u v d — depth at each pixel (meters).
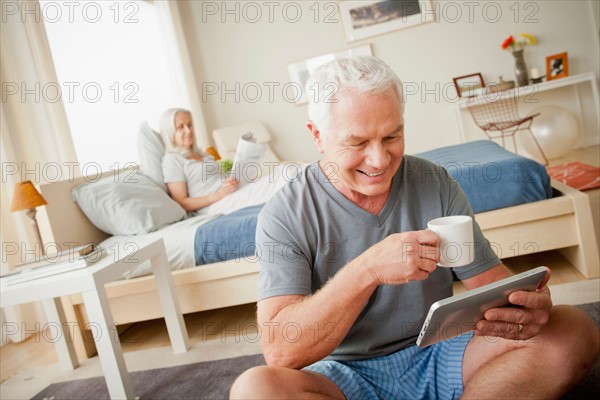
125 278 2.19
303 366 0.95
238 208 2.62
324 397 0.85
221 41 4.98
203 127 4.75
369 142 0.94
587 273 1.94
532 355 0.89
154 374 1.85
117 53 3.66
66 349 2.04
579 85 4.61
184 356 1.98
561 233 1.99
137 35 4.01
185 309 2.15
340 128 0.93
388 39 4.76
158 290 2.01
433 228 0.89
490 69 4.68
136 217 2.33
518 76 4.46
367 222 1.06
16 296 1.58
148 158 2.80
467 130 4.82
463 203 1.12
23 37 2.64
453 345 1.03
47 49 2.79
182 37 4.71
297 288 1.01
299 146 5.04
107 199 2.32
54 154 2.72
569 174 3.58
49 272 1.62
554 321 0.92
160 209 2.46
